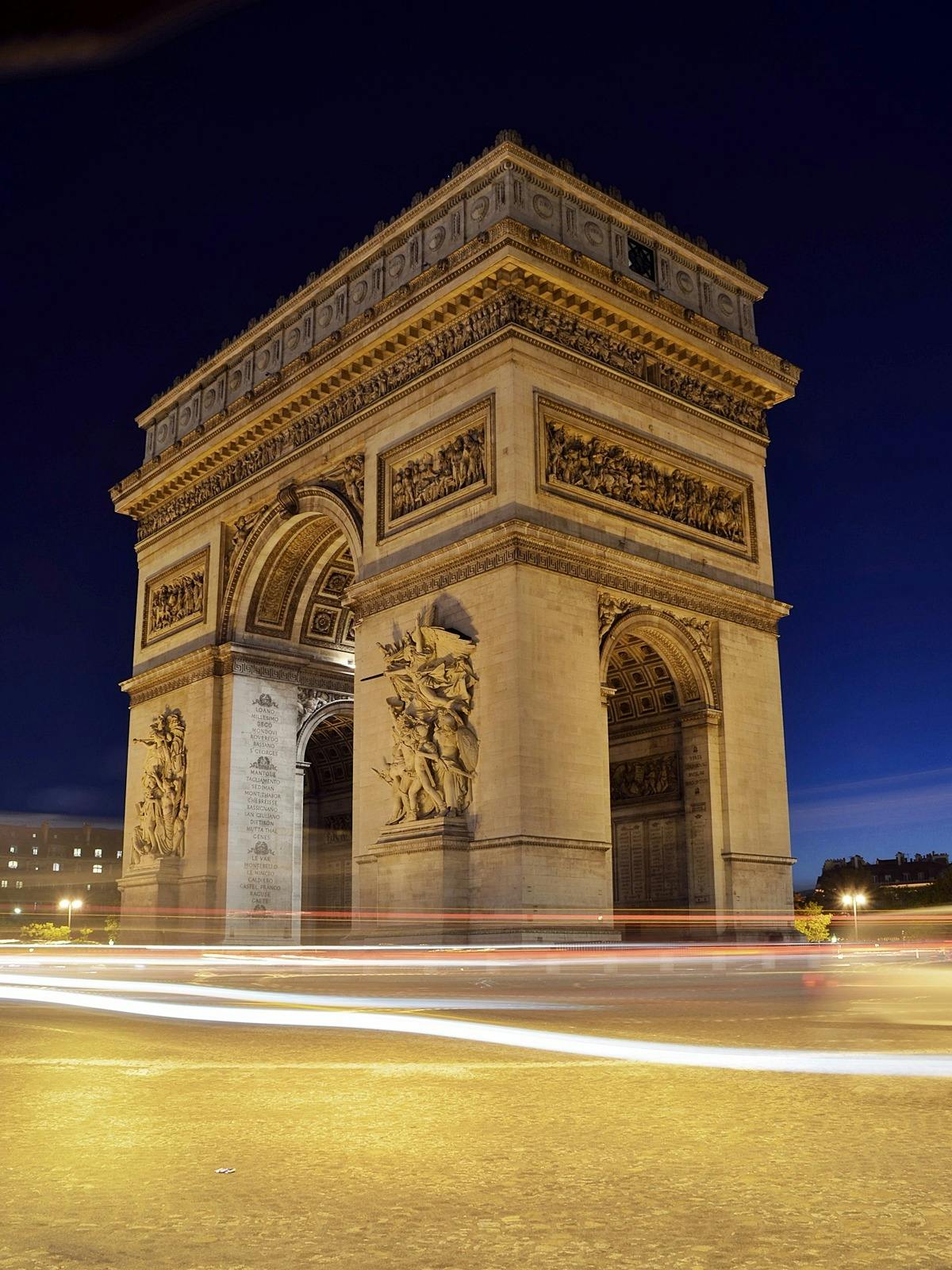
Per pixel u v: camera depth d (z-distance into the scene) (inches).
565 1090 557.3
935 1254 280.4
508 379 2432.3
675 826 2687.0
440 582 2485.2
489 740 2305.6
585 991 1332.4
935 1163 385.4
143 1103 528.1
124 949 2999.5
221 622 3228.3
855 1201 335.9
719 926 2556.6
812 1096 525.0
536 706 2282.2
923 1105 498.3
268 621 3257.9
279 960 2551.7
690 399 2834.6
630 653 2753.4
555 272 2509.8
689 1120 470.6
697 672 2674.7
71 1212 331.6
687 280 2918.3
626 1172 378.9
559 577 2391.7
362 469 2829.7
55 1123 478.3
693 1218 317.7
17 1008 1154.0
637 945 2311.8
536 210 2605.8
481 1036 814.5
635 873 2743.6
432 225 2770.7
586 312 2605.8
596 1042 759.1
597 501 2532.0
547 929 2191.2
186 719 3260.3
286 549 3174.2
